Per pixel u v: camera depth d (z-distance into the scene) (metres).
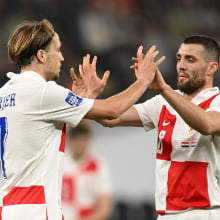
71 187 25.89
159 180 18.62
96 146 32.44
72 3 53.31
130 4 57.16
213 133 17.45
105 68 49.66
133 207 31.38
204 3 61.12
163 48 54.47
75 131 26.05
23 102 15.97
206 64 18.44
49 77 16.56
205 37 18.69
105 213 25.83
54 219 15.75
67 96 15.88
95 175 26.03
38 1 52.19
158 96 19.50
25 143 15.91
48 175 15.93
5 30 49.97
